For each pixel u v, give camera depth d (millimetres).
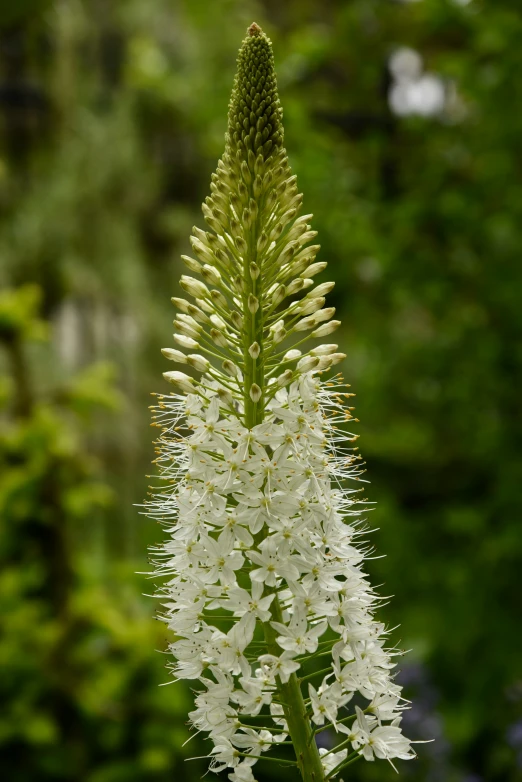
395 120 8797
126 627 6492
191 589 2639
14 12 8484
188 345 2834
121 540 8305
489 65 7410
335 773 2643
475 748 7582
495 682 7719
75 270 8688
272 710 2764
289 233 2859
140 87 9367
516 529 7414
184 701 6258
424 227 8070
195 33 9469
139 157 9258
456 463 9211
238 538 2602
